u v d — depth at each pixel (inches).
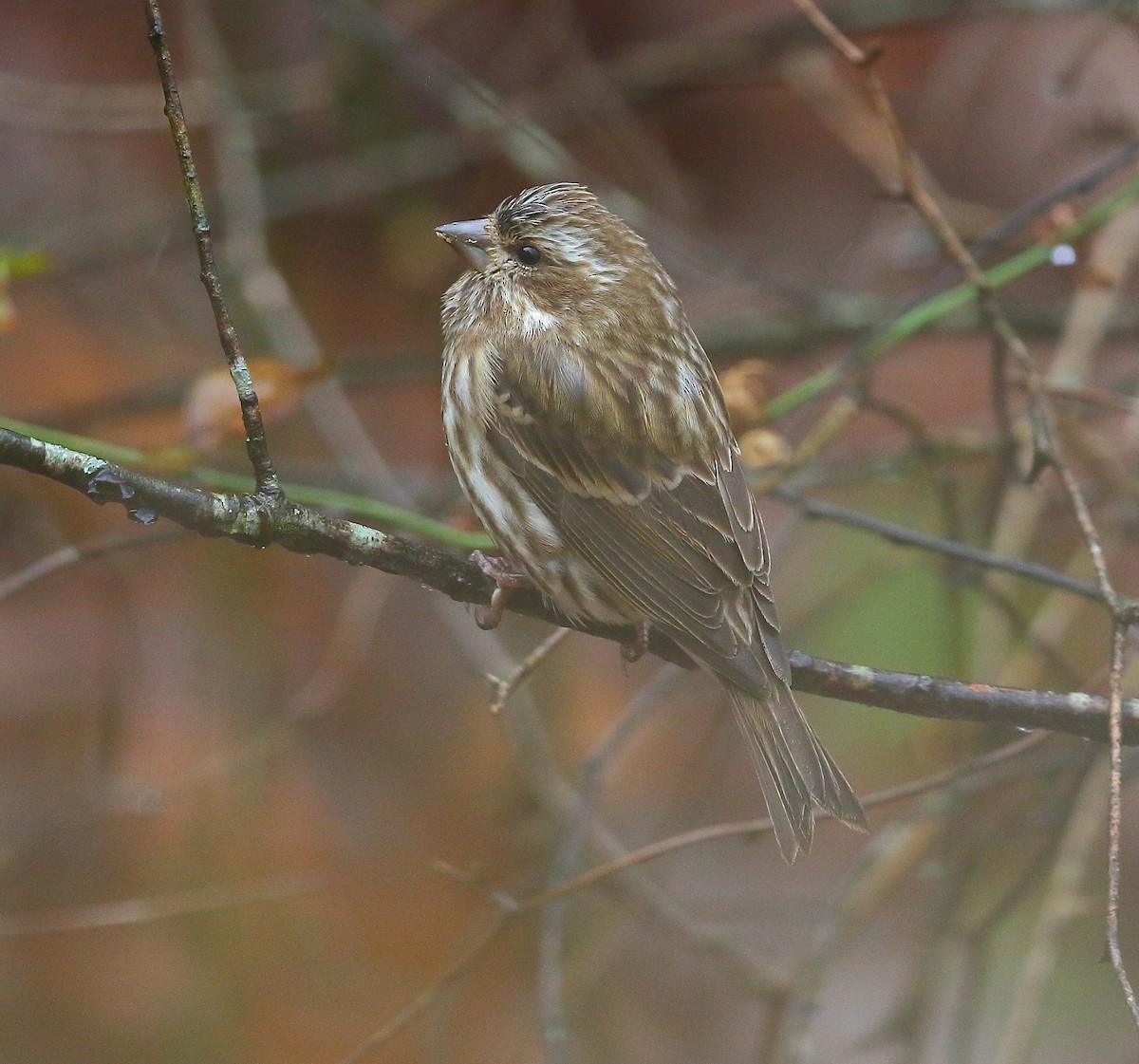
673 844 320.5
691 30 535.5
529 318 327.6
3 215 515.2
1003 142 519.2
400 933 454.9
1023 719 290.5
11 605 463.5
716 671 294.2
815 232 530.9
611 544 313.0
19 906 439.8
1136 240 436.8
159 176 534.3
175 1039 439.5
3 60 509.4
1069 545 489.4
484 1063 434.6
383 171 508.7
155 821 452.1
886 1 496.7
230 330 247.8
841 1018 447.8
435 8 528.7
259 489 257.4
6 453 240.5
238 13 531.8
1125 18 422.9
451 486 468.8
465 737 477.1
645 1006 443.5
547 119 506.6
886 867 387.9
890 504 502.9
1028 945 449.4
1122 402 345.7
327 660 471.8
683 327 336.5
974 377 531.8
